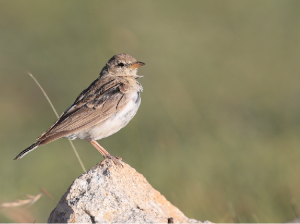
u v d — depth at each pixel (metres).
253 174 14.20
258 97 21.42
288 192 13.15
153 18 25.97
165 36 24.69
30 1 25.84
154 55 23.22
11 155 16.47
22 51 23.75
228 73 23.11
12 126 19.36
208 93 21.42
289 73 23.39
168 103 19.78
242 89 22.05
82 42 24.14
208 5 28.41
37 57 23.42
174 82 21.41
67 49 23.80
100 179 7.29
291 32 26.80
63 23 25.31
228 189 13.09
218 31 26.48
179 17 26.94
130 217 6.99
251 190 13.20
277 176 14.04
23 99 21.36
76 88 21.77
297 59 24.56
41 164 15.48
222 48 24.95
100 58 23.23
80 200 7.02
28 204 7.05
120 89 9.24
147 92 20.47
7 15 25.62
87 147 16.73
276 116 19.64
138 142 16.03
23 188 14.09
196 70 23.06
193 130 18.00
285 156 15.37
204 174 14.05
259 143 16.67
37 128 19.42
